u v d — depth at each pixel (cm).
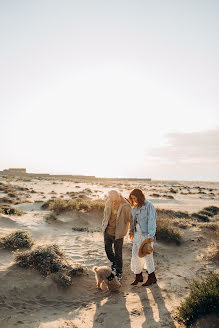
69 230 968
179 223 980
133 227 506
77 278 518
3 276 464
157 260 656
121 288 505
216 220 1591
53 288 470
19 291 441
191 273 560
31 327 348
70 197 2630
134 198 486
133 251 498
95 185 4638
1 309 391
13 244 625
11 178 4703
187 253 708
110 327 365
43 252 552
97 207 1231
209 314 348
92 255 673
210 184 7456
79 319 387
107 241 552
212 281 403
